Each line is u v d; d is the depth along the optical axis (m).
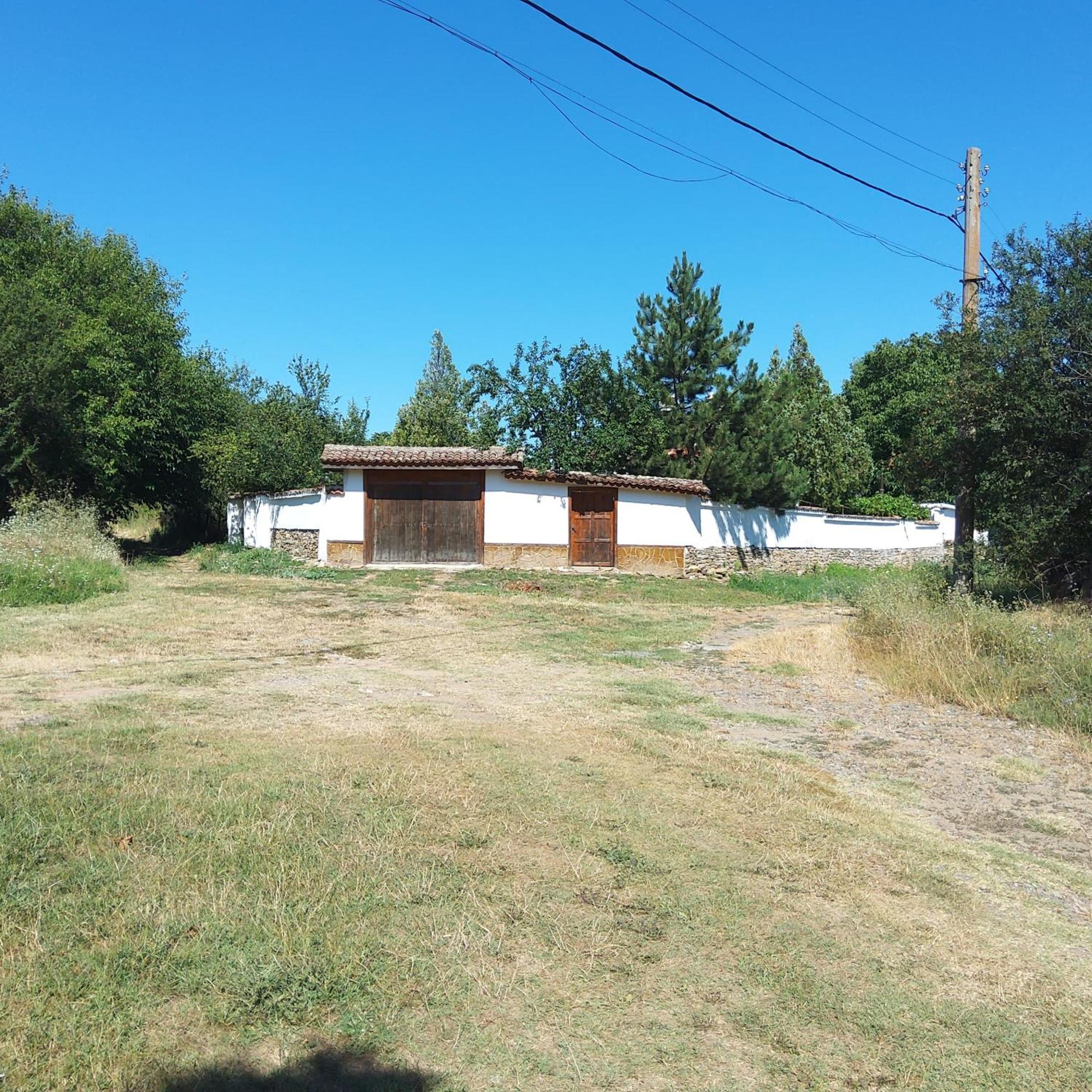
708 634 13.95
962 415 14.14
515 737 6.98
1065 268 13.99
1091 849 5.57
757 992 3.54
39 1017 2.97
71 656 9.61
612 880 4.39
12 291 21.52
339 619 13.87
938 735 8.20
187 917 3.65
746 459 25.30
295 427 31.30
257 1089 2.75
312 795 5.19
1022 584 14.59
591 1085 2.91
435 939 3.68
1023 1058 3.26
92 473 23.92
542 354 26.58
